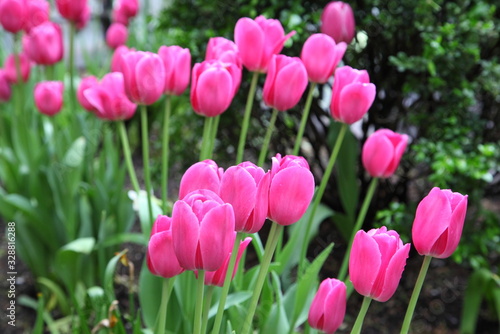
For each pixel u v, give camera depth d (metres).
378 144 1.32
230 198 0.96
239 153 1.35
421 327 2.04
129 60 1.22
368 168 1.35
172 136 2.36
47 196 2.04
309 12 1.89
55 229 2.06
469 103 1.84
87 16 1.99
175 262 1.00
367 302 1.00
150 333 1.32
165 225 1.00
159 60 1.22
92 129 2.07
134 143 3.20
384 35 1.85
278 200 0.99
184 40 1.95
